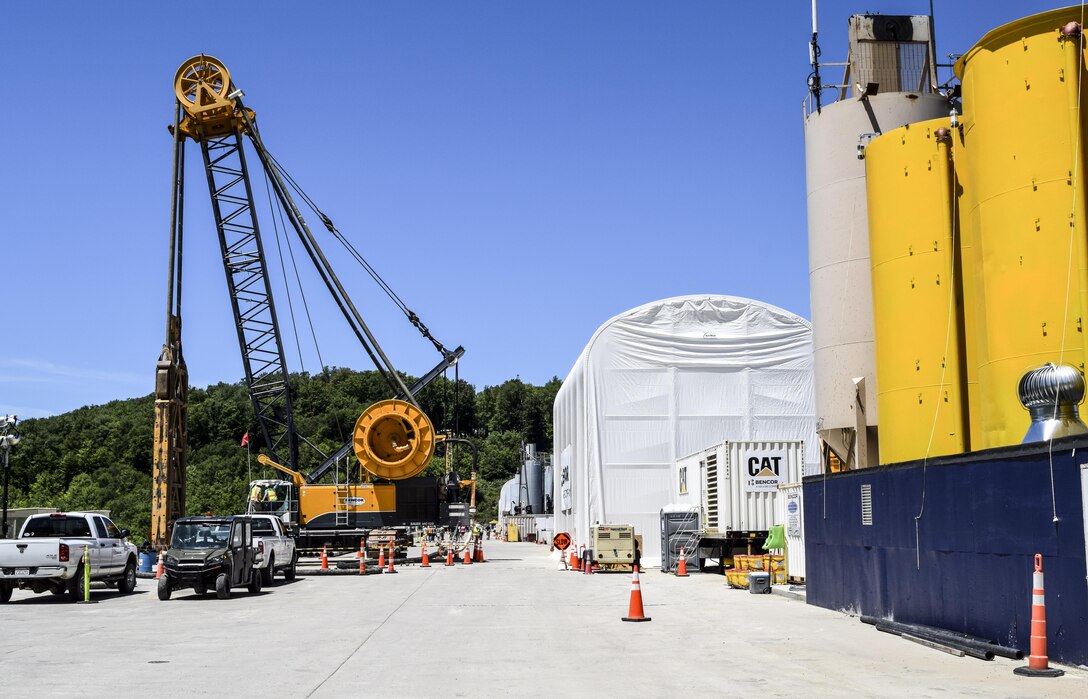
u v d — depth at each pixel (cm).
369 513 4362
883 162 2089
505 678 1145
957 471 1423
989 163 1725
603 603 2253
